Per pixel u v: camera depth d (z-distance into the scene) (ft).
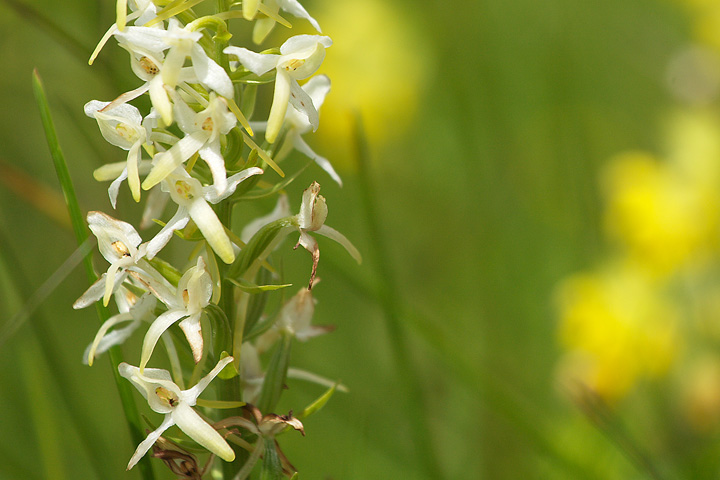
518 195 2.75
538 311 2.57
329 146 3.02
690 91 2.88
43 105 1.45
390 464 1.91
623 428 1.95
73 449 1.84
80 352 2.20
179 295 1.37
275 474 1.39
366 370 2.43
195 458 1.39
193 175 1.39
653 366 2.16
